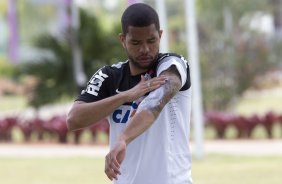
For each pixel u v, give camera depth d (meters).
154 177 9.83
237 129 44.88
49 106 55.91
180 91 9.87
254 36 59.47
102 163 34.22
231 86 54.97
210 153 36.34
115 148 8.79
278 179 27.14
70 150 41.19
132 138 8.93
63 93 54.19
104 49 54.78
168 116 9.88
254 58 56.47
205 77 54.28
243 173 28.98
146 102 9.16
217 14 63.69
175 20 105.31
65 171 31.80
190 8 32.00
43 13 154.00
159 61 9.70
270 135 44.47
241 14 64.06
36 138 48.12
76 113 9.70
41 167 33.53
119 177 9.96
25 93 56.12
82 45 54.12
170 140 9.88
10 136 48.03
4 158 37.78
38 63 54.75
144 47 9.44
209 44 55.59
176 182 9.88
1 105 90.88
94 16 56.75
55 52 54.81
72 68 54.59
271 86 81.88
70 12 55.59
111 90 10.06
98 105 9.57
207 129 49.31
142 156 9.82
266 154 35.59
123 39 9.66
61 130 45.41
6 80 116.12
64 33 54.38
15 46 59.94
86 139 47.12
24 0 149.75
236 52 55.72
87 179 29.11
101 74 10.12
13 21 60.16
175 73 9.47
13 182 29.03
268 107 69.44
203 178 27.98
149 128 9.75
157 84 9.32
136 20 9.32
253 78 56.59
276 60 58.34
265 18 83.62
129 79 9.98
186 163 10.03
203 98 54.19
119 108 9.92
